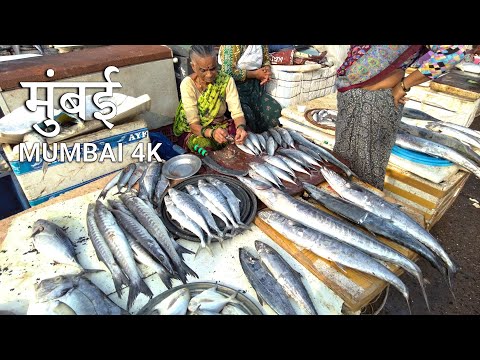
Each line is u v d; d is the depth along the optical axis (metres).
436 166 2.64
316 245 1.76
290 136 3.04
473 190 4.28
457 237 3.48
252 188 2.19
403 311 2.73
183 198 2.04
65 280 1.57
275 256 1.71
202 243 1.79
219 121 3.36
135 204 2.09
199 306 1.45
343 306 1.55
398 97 2.29
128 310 1.53
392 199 2.25
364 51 2.24
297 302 1.55
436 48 2.01
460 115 3.54
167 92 4.03
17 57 3.47
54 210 2.15
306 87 3.88
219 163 2.56
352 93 2.41
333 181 2.30
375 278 1.63
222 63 3.84
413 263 1.71
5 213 3.14
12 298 1.56
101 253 1.76
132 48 3.93
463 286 2.94
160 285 1.66
